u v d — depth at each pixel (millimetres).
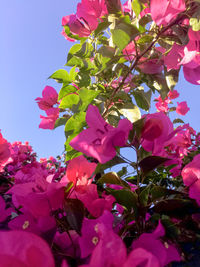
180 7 202
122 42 224
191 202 182
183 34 221
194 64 232
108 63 274
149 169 179
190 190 185
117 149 178
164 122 180
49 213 167
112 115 339
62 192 168
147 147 186
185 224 186
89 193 185
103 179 198
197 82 241
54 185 165
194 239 180
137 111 307
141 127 178
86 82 332
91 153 169
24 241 94
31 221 168
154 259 98
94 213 184
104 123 178
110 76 348
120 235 182
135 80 333
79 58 323
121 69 304
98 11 286
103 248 107
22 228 171
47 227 162
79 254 158
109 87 350
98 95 321
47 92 378
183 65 247
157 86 330
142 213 179
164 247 155
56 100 375
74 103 335
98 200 183
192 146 477
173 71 274
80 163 184
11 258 90
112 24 265
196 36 211
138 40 270
